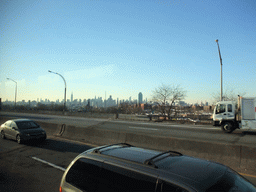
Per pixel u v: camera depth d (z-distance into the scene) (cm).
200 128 2064
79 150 1059
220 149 766
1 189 566
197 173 268
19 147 1132
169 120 2867
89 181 330
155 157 308
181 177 254
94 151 365
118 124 2484
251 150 698
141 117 3105
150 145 998
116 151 357
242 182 285
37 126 1346
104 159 329
